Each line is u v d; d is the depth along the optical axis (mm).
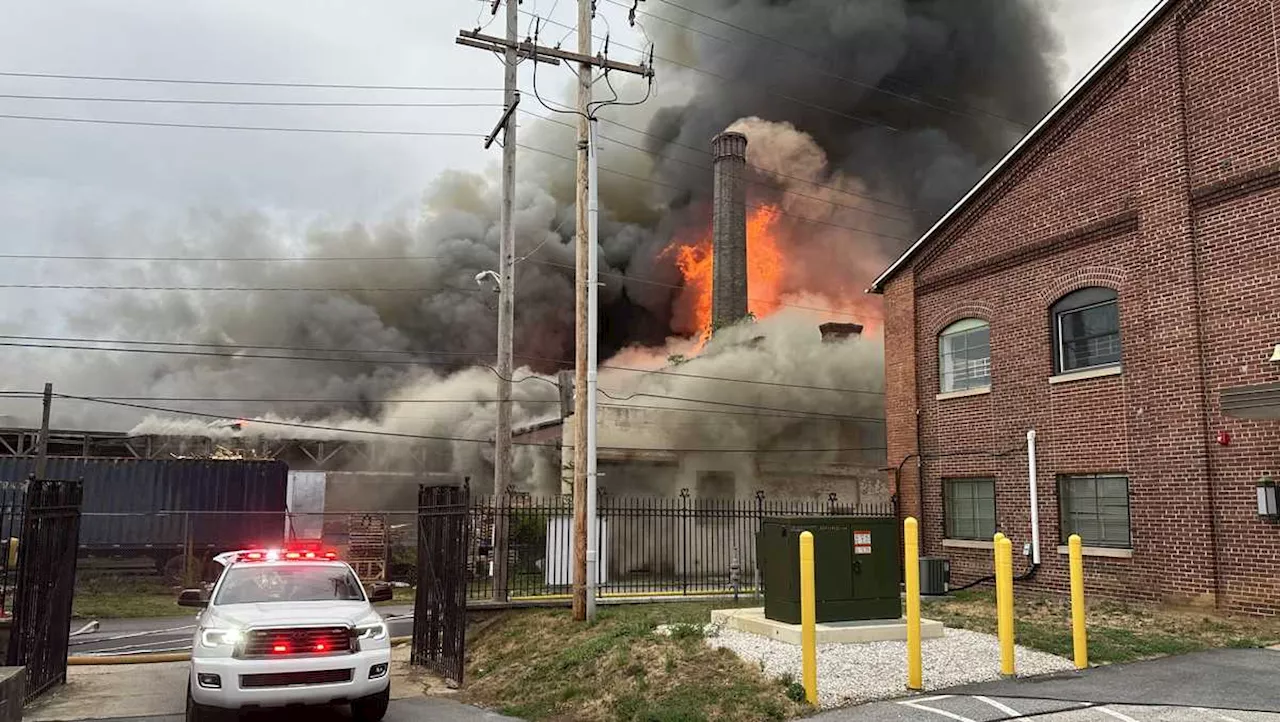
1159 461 14781
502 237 18125
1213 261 14258
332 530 32219
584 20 15336
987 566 18344
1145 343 15266
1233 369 13789
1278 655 10242
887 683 8828
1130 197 15781
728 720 8055
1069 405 16734
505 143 18688
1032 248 17828
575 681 10180
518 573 21344
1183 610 14008
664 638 10961
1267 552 13078
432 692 11352
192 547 28766
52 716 9711
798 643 10336
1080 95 16875
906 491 20734
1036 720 7402
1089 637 11242
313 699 8328
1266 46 13703
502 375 17188
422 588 13703
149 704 10484
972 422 19109
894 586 11273
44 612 10836
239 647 8312
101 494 28562
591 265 14352
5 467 28188
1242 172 13875
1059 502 16891
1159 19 15398
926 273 20859
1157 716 7422
